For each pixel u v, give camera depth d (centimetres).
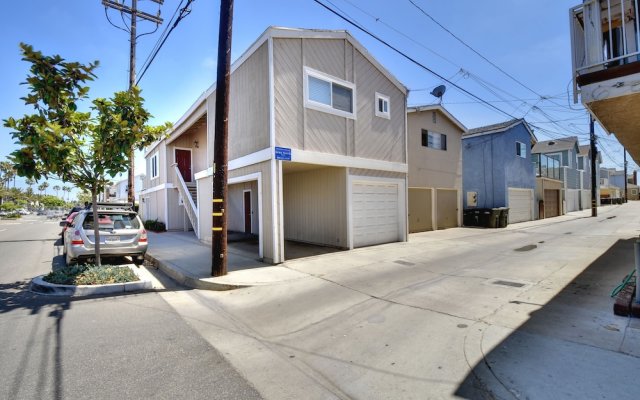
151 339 431
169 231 1903
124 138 680
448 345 398
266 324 489
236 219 1655
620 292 515
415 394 306
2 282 730
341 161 1055
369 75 1169
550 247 1092
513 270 767
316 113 996
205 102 1432
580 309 493
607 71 443
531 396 293
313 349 404
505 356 363
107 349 399
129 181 1449
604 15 458
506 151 2039
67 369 350
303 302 584
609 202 5272
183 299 620
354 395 308
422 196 1622
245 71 1033
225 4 729
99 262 746
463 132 1870
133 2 1470
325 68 1023
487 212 1798
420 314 504
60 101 657
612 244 1099
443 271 779
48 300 591
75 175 694
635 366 331
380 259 930
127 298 616
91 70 638
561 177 3012
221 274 747
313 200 1218
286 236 1365
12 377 333
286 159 907
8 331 449
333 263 880
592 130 2534
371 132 1169
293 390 317
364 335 438
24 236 1870
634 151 931
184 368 356
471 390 307
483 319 472
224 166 748
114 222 859
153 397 302
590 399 284
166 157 1994
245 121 1031
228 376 341
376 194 1200
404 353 384
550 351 368
